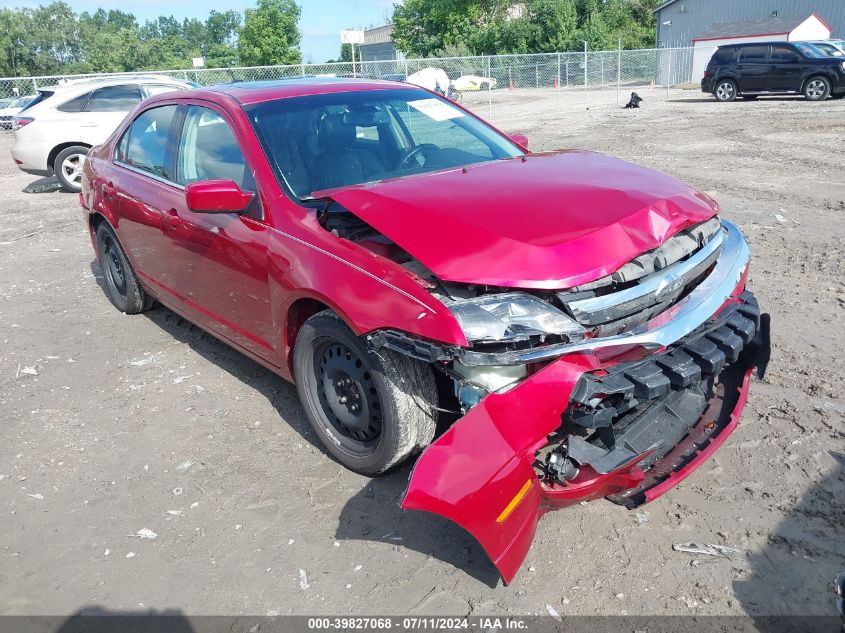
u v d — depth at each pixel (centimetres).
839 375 401
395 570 275
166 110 464
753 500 300
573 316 253
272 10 5600
